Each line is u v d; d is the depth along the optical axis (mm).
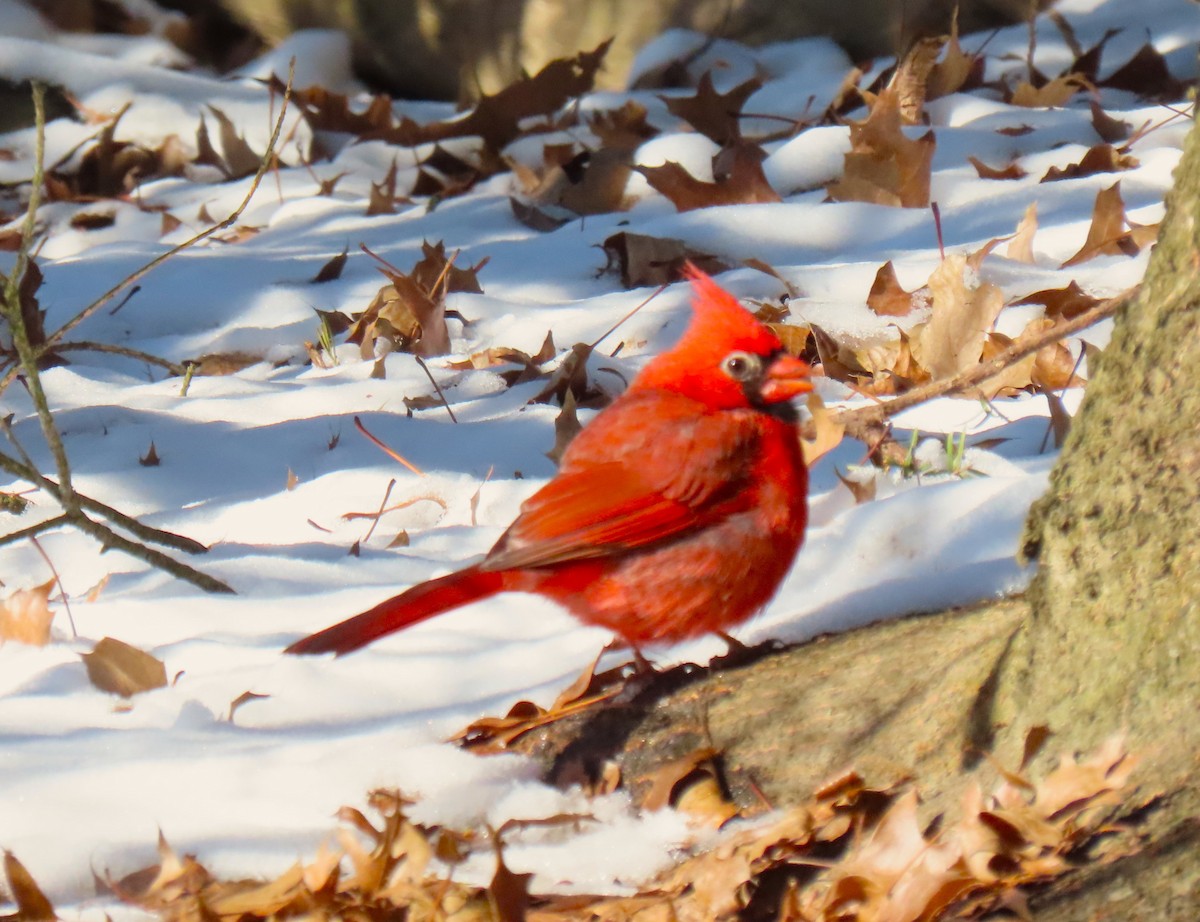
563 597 6180
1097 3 16797
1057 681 4945
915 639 5863
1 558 8336
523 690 6320
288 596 7434
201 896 5129
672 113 14891
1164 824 4379
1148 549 4691
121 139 17531
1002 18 16766
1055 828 4531
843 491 7680
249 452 9672
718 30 17266
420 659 6633
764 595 6180
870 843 4875
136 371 11797
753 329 6199
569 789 5855
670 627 6121
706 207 13031
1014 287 10367
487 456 9297
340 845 5496
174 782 5840
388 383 10633
